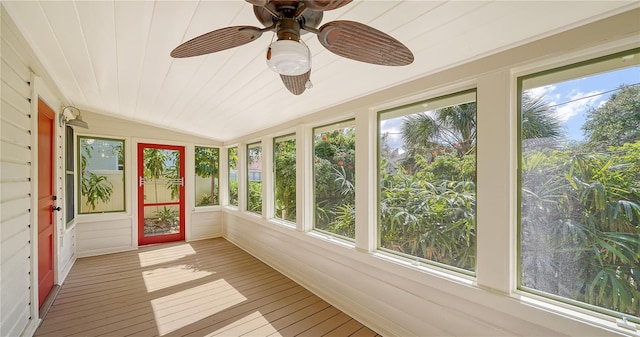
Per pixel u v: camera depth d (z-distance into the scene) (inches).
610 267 49.5
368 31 37.6
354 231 103.0
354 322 93.2
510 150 59.4
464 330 67.0
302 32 43.4
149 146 192.7
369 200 92.3
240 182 190.7
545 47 54.1
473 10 47.9
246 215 177.5
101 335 84.7
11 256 66.9
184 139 204.4
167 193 200.4
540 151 57.7
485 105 63.2
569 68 54.1
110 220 174.9
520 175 60.1
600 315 50.1
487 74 62.8
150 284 124.6
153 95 119.5
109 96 128.6
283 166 146.9
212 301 108.0
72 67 92.6
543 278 57.0
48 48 78.0
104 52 79.2
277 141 153.3
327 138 117.1
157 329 88.4
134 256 167.2
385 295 86.4
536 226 58.1
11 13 61.7
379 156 93.3
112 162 178.4
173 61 81.9
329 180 115.6
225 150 224.2
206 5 54.3
